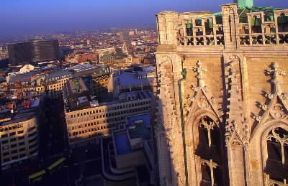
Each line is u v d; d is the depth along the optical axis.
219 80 40.22
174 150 45.12
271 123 37.31
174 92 44.09
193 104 42.97
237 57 37.94
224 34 38.47
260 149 38.78
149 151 157.00
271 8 43.50
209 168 44.34
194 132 44.28
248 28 36.94
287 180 37.16
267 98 37.00
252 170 39.44
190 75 42.84
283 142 37.25
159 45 44.22
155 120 47.72
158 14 43.66
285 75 35.53
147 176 155.12
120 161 175.88
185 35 42.22
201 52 40.88
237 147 39.28
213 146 43.25
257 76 37.28
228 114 39.09
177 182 45.94
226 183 42.34
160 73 44.25
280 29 38.22
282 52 35.03
